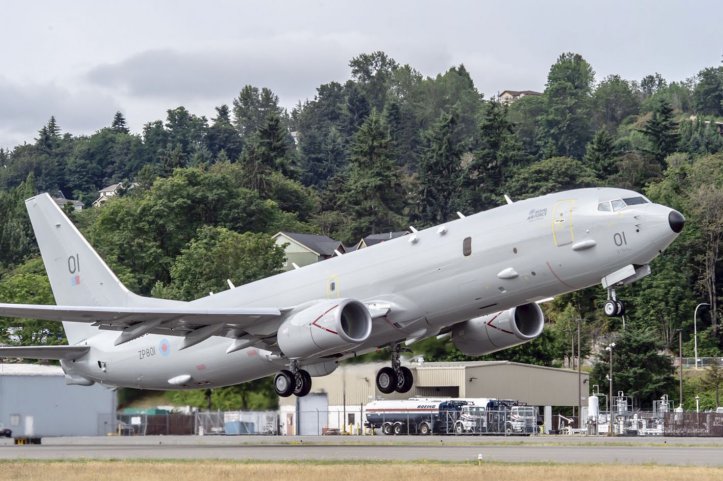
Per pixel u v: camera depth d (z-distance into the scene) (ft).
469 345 406.21
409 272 369.09
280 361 402.93
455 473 264.11
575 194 350.23
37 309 364.58
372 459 315.78
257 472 273.13
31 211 454.40
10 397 485.56
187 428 527.81
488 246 355.36
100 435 502.38
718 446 414.62
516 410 595.88
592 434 620.08
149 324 384.06
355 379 517.14
